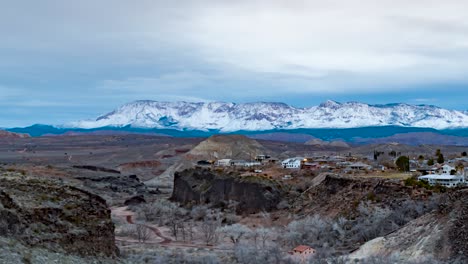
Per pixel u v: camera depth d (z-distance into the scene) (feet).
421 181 336.29
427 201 281.54
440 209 216.33
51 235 132.16
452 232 194.70
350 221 303.27
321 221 313.53
